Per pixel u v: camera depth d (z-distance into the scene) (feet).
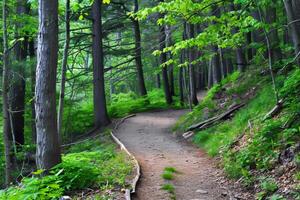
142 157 40.86
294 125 30.60
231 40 39.19
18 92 57.82
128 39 121.90
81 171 29.04
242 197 25.59
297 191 22.84
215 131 46.83
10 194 24.80
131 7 128.57
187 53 82.74
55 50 29.86
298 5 38.73
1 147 51.72
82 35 72.38
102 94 72.54
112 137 56.65
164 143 50.62
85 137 68.54
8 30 48.78
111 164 35.73
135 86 165.78
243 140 36.52
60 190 25.45
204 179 31.42
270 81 49.24
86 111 83.61
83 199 25.99
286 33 66.90
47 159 29.58
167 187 28.50
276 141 30.19
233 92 57.06
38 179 27.63
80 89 85.51
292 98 36.09
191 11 36.17
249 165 29.73
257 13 56.34
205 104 60.34
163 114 84.94
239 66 65.10
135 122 73.87
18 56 55.21
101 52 72.64
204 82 144.87
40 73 29.60
